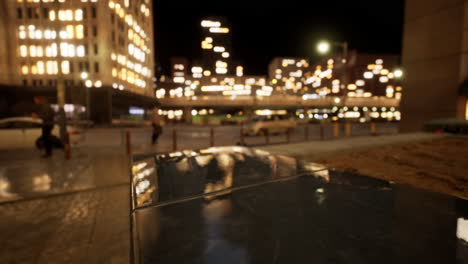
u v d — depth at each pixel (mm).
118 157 7594
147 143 12453
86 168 5941
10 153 8180
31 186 4453
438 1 14109
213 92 103812
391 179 3799
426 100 14984
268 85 113750
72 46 40125
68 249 2459
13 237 2686
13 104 39625
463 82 12898
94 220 3113
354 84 89125
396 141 7059
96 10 39625
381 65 89562
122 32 45250
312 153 5105
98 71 40094
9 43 40781
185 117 63000
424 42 15070
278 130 17562
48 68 41219
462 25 12914
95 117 39156
